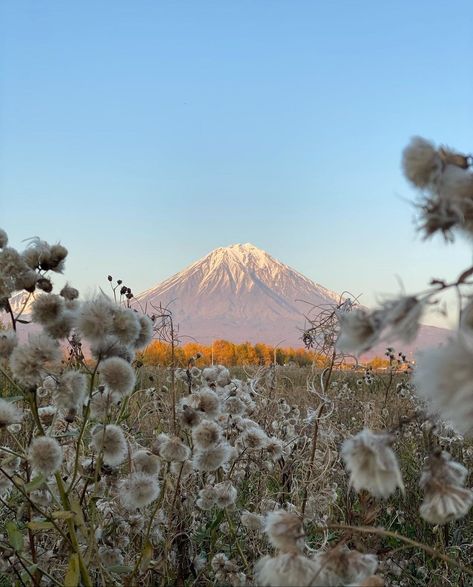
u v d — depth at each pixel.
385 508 4.70
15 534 2.82
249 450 4.33
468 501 1.79
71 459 3.71
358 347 1.50
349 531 2.17
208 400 3.61
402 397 6.80
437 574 3.80
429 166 1.46
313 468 4.29
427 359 1.41
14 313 3.35
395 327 1.45
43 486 3.20
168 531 3.42
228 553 3.82
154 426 5.18
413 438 5.59
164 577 3.25
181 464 3.50
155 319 4.69
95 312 2.92
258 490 4.48
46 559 3.29
